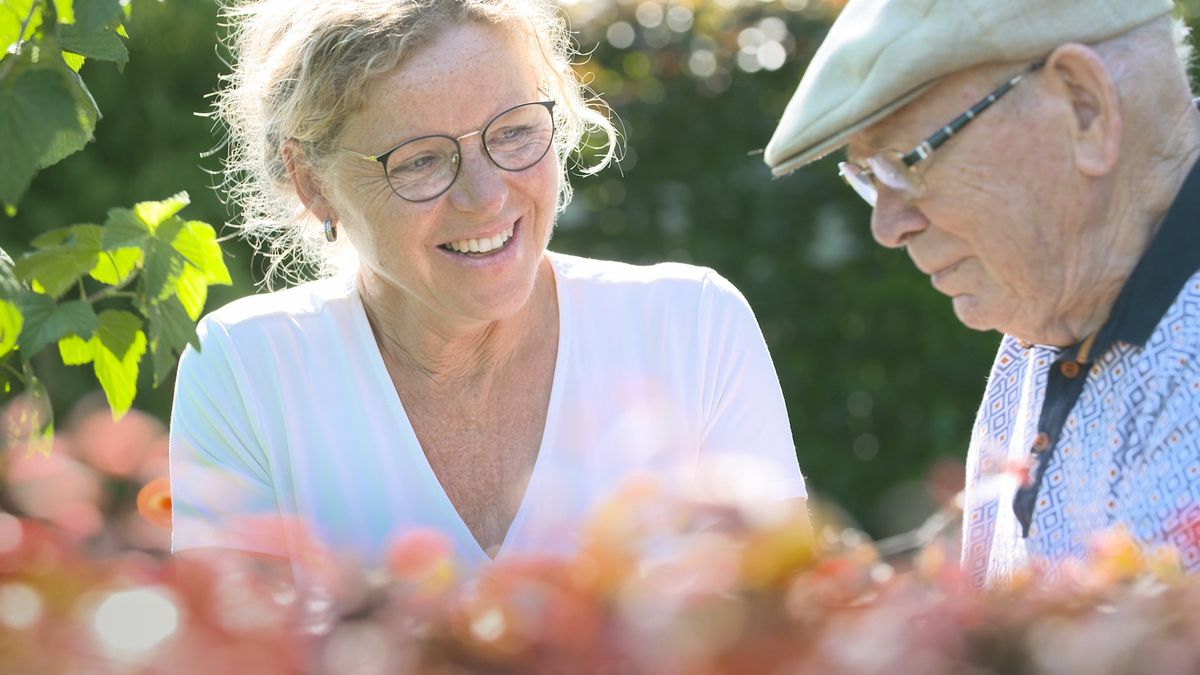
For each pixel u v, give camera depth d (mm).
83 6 1576
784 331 5820
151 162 5500
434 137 2066
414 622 1006
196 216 5445
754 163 5828
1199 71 4621
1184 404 1645
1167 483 1648
